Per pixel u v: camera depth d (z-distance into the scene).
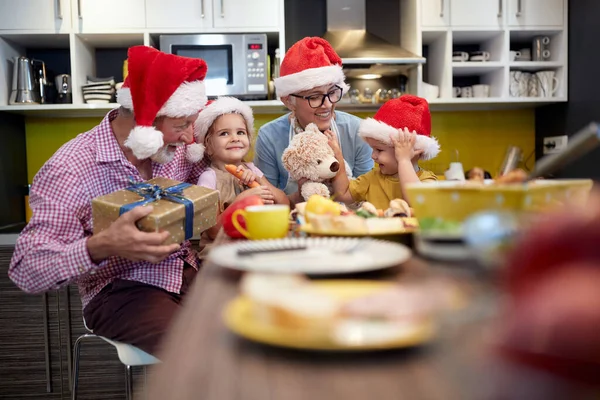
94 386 2.29
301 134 1.58
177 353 0.40
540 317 0.25
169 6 2.73
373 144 1.56
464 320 0.38
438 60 3.02
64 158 1.26
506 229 0.45
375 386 0.32
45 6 2.69
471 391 0.29
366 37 3.01
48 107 2.71
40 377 2.32
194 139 1.74
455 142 3.27
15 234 2.39
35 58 3.07
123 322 1.22
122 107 1.35
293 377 0.34
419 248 0.68
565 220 0.27
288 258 0.64
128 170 1.31
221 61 2.74
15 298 2.31
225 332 0.44
